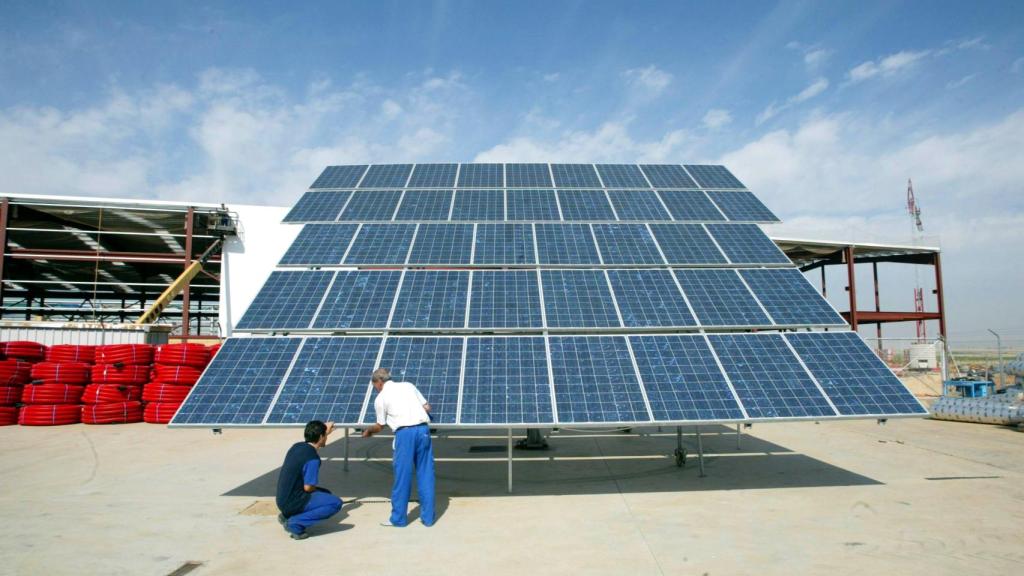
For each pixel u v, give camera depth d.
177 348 19.39
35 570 6.82
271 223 28.91
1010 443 15.19
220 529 8.34
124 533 8.15
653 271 13.01
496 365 10.09
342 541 7.85
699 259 13.51
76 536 8.01
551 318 11.33
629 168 18.28
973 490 10.28
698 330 11.58
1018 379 23.66
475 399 9.37
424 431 8.66
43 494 10.20
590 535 8.02
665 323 11.27
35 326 22.30
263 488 10.63
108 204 27.67
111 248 36.09
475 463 12.80
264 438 16.23
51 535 8.04
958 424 18.78
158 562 7.10
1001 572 6.67
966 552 7.28
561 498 9.90
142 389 19.59
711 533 8.05
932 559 7.06
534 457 13.44
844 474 11.54
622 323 11.27
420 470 8.59
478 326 11.10
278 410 9.16
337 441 15.77
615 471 11.92
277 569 6.88
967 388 25.11
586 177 17.69
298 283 12.31
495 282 12.41
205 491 10.42
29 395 18.42
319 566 6.98
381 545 7.68
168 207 28.08
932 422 19.23
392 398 8.64
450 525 8.49
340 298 11.83
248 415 9.06
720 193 16.88
